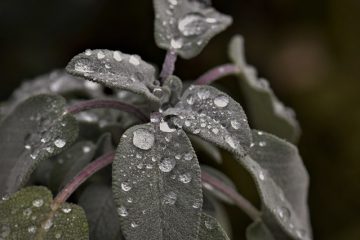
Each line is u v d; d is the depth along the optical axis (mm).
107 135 196
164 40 198
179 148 164
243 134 169
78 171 191
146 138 165
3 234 162
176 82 190
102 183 193
